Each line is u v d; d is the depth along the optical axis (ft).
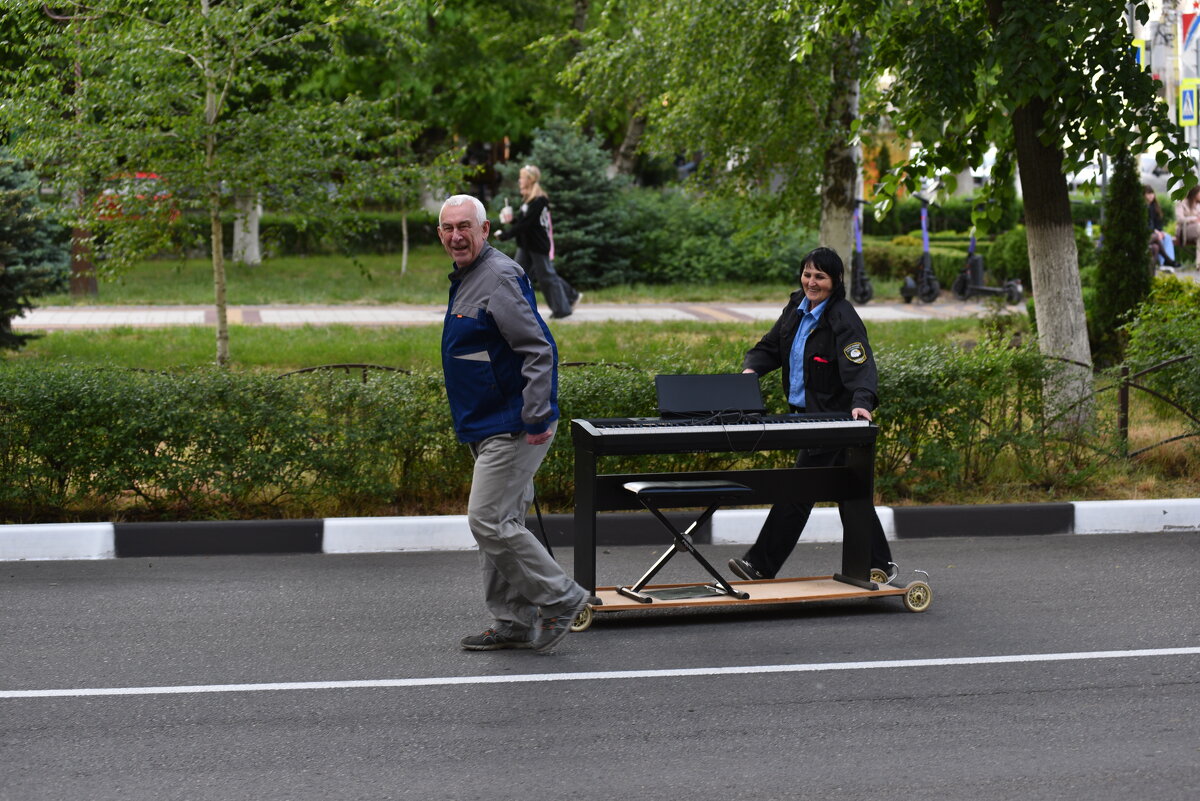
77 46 99.14
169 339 136.15
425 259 255.70
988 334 83.82
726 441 54.44
